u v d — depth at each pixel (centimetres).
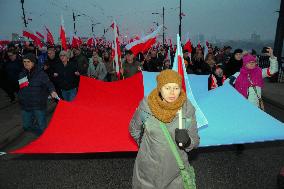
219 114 536
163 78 266
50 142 491
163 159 278
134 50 1056
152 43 1073
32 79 618
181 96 272
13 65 1180
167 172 281
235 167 567
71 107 537
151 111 275
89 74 1169
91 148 482
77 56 1316
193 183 288
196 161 595
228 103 551
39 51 1852
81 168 569
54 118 522
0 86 1211
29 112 632
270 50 636
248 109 539
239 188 484
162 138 276
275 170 554
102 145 487
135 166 296
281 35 1720
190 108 279
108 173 545
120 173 545
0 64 1485
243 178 520
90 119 529
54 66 968
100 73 1160
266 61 1853
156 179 282
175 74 268
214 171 549
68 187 495
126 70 1045
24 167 575
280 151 650
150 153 281
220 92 573
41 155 632
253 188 484
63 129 507
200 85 863
